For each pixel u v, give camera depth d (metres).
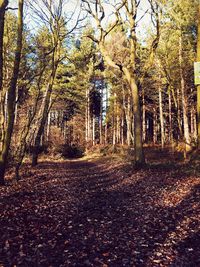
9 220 7.90
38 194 11.85
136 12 20.17
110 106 46.16
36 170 20.84
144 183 14.71
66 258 5.91
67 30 22.55
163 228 7.85
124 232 7.57
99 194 12.69
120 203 10.86
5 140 13.48
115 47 32.66
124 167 21.77
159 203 10.60
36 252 6.11
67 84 47.75
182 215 8.89
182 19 21.77
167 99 43.19
